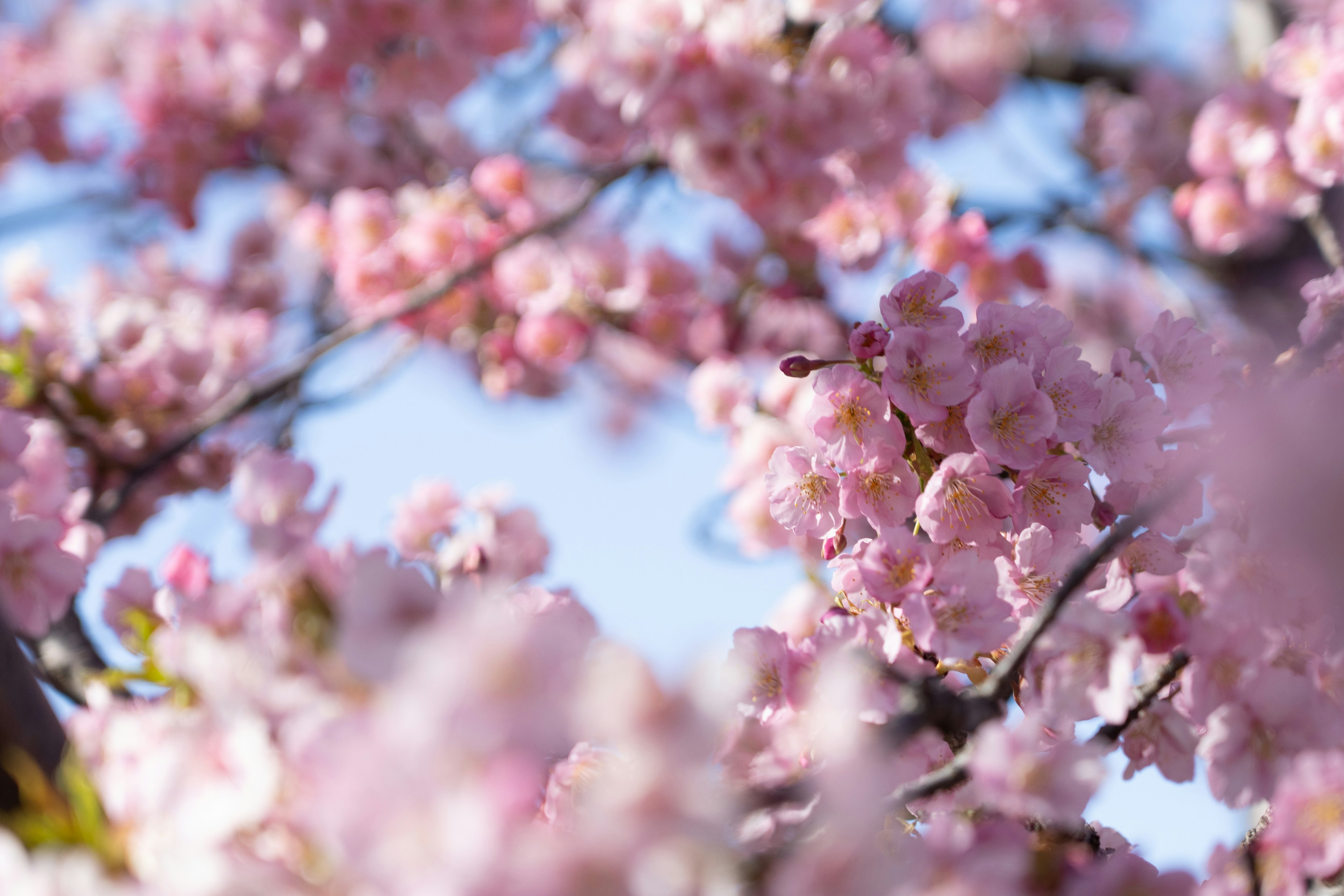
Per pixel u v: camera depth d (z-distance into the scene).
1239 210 2.63
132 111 3.28
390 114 2.59
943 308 1.84
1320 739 1.76
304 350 3.05
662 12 2.17
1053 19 2.98
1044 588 1.81
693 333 3.01
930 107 2.21
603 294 2.82
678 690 1.61
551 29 2.99
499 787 1.54
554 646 1.58
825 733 1.72
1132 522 1.74
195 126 3.29
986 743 1.69
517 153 3.43
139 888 1.66
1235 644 1.76
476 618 1.58
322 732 1.64
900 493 1.83
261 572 1.68
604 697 1.59
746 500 2.11
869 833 1.65
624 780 1.63
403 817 1.56
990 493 1.81
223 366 2.50
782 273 2.98
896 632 1.78
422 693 1.54
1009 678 1.72
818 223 2.73
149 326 2.35
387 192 3.37
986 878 1.67
